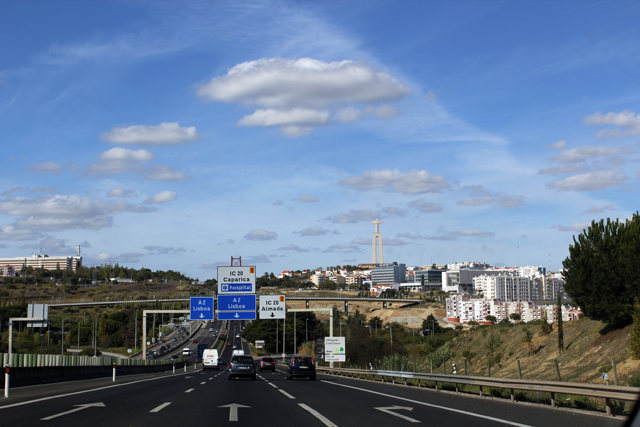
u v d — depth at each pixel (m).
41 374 28.45
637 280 32.81
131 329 142.38
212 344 146.62
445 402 18.03
